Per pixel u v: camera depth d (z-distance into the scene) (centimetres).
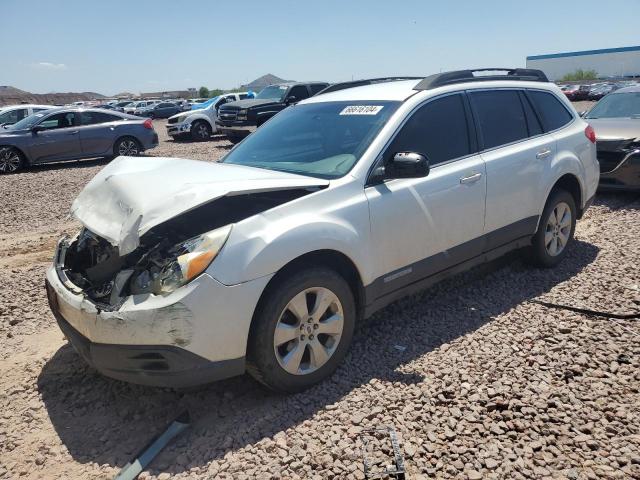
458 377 352
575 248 603
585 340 393
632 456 275
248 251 313
